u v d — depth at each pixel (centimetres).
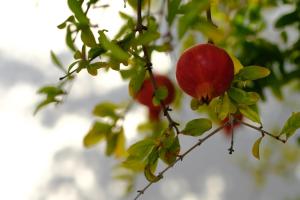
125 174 150
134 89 104
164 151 102
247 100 100
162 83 124
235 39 148
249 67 100
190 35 131
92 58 98
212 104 104
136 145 103
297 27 146
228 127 125
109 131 134
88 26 99
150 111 140
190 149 102
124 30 115
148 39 98
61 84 114
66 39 104
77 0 100
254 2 150
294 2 144
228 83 96
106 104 134
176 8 93
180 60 97
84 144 134
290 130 100
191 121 101
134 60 102
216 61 95
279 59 144
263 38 147
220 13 148
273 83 141
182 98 144
